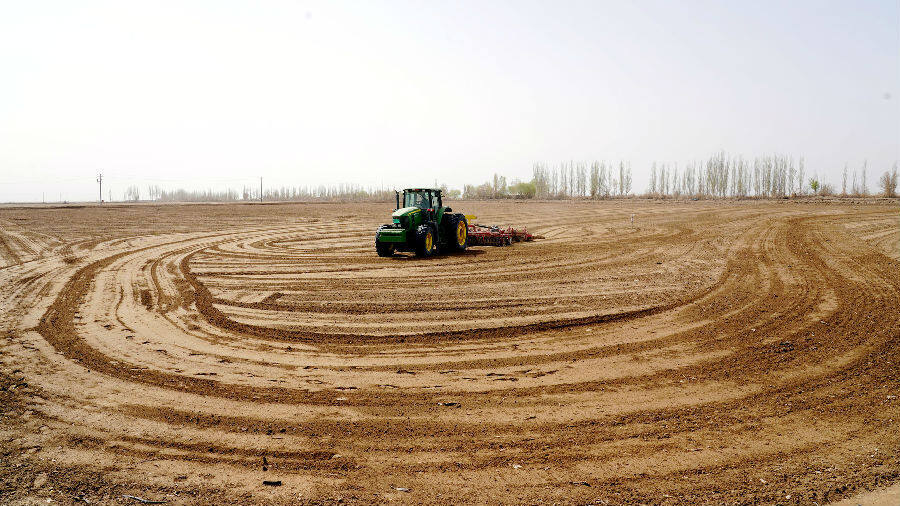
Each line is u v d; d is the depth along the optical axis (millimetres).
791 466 4555
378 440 5094
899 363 7156
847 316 9672
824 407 5820
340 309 10469
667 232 25406
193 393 6285
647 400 6059
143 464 4617
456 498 4109
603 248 20031
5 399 6020
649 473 4461
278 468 4566
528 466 4594
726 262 16234
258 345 8266
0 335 8633
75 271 14945
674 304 10859
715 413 5688
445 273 14648
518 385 6547
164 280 13664
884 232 22688
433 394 6273
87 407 5844
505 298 11383
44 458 4699
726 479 4352
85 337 8602
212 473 4477
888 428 5254
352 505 4008
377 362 7457
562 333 8859
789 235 22438
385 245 18156
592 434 5207
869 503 3963
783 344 8133
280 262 16859
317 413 5727
